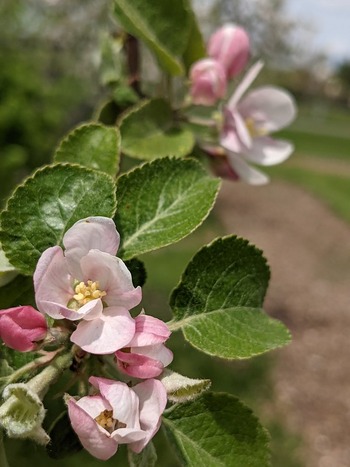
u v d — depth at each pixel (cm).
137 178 18
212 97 25
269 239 178
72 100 116
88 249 14
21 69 98
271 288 140
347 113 681
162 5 24
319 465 80
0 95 94
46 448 18
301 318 127
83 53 141
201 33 26
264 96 27
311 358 108
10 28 113
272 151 27
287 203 224
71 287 15
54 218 16
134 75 28
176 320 18
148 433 14
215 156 27
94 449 13
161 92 26
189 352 87
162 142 24
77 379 16
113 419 14
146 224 18
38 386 15
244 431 18
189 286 18
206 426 18
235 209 206
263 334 18
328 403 95
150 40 24
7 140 92
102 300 15
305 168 309
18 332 15
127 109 27
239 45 26
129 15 24
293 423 88
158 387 14
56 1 138
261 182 27
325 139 448
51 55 140
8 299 18
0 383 15
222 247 18
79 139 20
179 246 137
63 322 15
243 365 95
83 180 16
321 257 169
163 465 60
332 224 203
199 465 17
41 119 99
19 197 16
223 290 18
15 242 16
